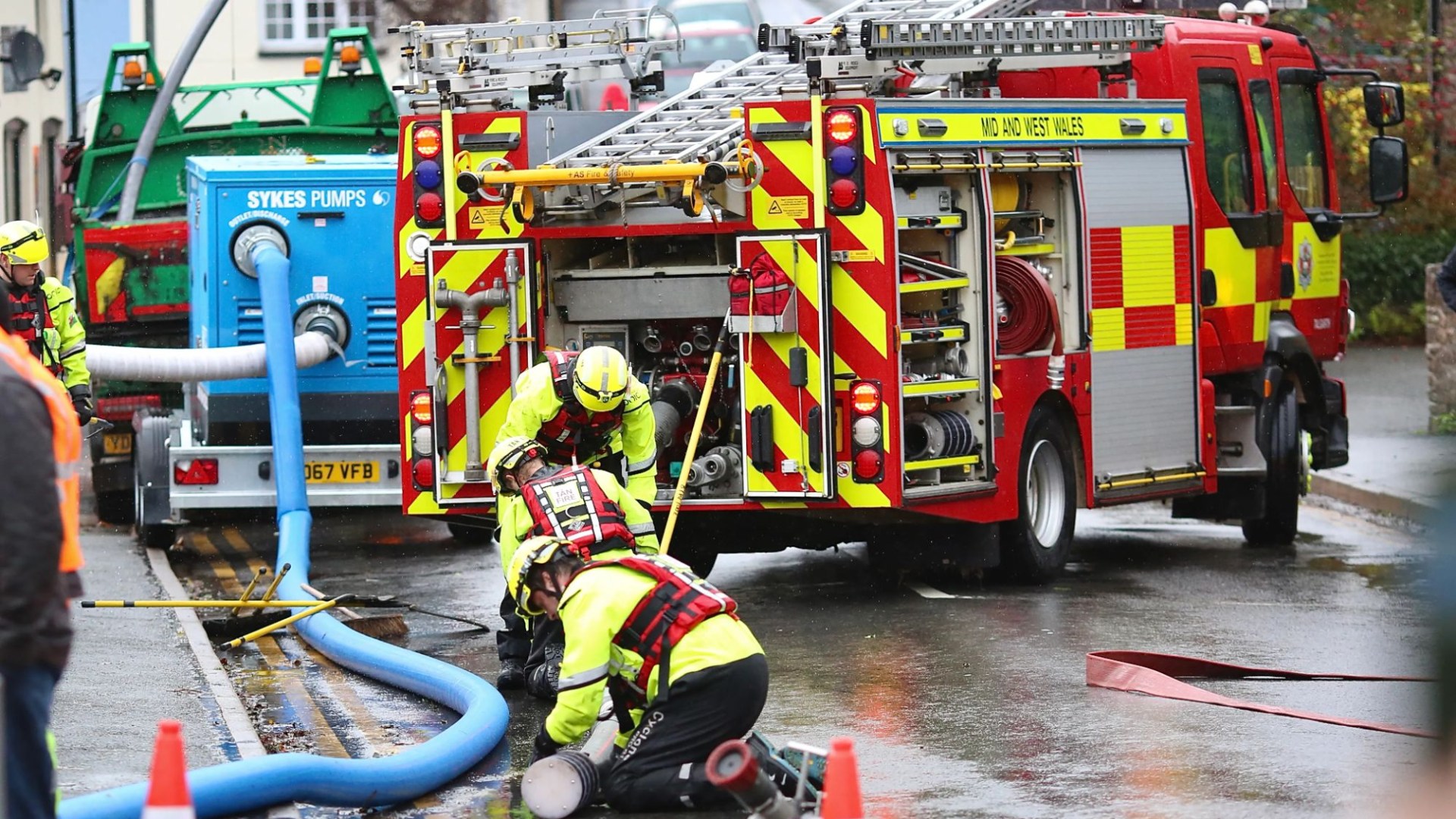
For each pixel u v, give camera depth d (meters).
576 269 20.61
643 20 22.44
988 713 15.88
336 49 33.50
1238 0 29.88
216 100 31.89
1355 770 13.75
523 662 17.52
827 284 19.80
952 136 20.53
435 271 20.44
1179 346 24.08
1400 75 45.72
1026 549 22.19
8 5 58.84
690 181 19.03
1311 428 27.42
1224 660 17.97
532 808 12.83
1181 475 24.20
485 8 48.91
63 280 30.58
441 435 20.61
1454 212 46.69
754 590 22.64
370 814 13.30
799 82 21.34
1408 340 47.47
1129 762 14.13
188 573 25.31
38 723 9.34
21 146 61.12
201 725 15.42
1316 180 27.80
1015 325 21.89
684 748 12.73
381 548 27.27
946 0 22.78
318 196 25.38
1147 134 23.50
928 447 20.72
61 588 9.35
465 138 20.55
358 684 18.03
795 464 19.98
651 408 18.47
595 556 13.61
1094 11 25.64
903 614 20.62
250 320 25.31
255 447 24.62
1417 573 23.38
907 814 12.83
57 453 9.77
